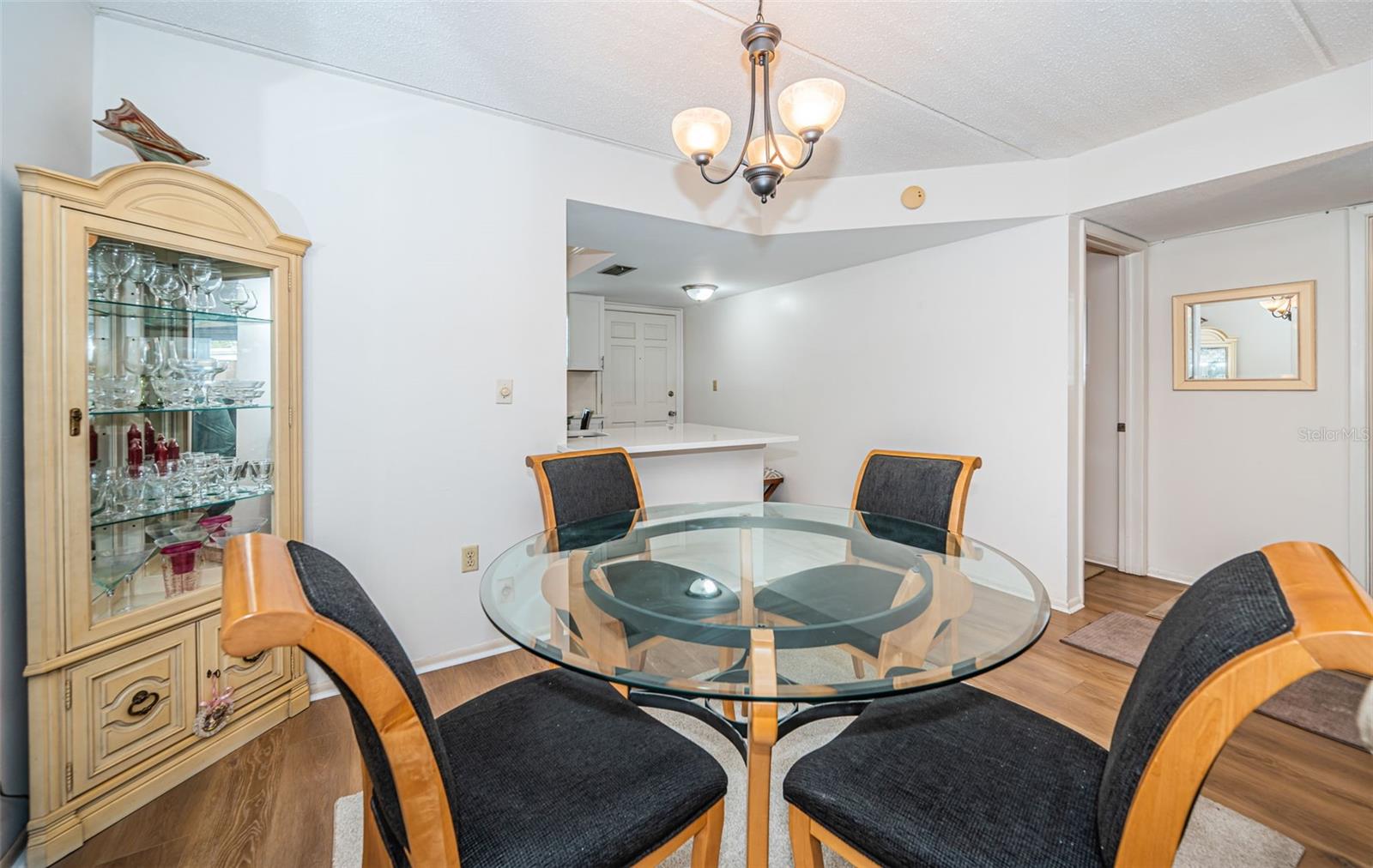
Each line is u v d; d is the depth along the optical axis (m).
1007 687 2.13
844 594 1.43
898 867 0.88
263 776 1.64
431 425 2.26
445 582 2.32
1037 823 0.87
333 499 2.08
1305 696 2.05
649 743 1.08
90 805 1.41
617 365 5.66
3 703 1.32
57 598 1.35
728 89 2.16
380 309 2.15
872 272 3.83
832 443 4.18
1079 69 2.02
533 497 2.50
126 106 1.50
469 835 0.86
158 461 1.71
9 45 1.36
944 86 2.13
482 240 2.35
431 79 2.08
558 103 2.26
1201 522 3.17
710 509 2.35
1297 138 2.13
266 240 1.80
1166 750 0.65
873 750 1.05
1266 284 2.91
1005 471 3.10
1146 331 3.34
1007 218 2.87
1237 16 1.73
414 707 0.72
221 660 1.71
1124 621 2.75
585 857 0.85
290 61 1.95
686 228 3.04
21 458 1.39
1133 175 2.56
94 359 1.53
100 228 1.43
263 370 1.86
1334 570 0.66
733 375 5.23
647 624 1.25
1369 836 1.41
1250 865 1.33
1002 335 3.10
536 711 1.16
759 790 1.05
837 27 1.78
